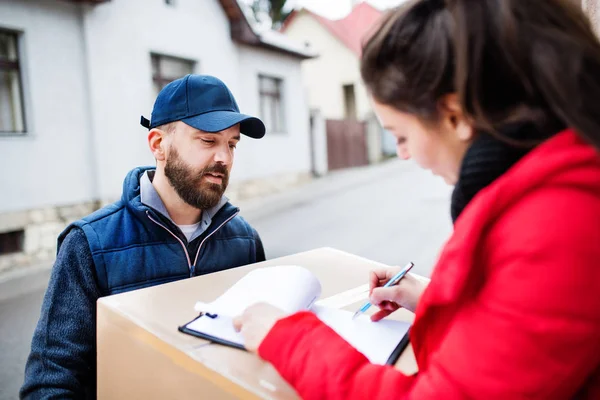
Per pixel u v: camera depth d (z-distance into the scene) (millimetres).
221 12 7414
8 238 4668
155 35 6211
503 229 386
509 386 360
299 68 9648
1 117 4742
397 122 474
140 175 1176
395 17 448
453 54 403
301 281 697
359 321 678
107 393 737
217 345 590
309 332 468
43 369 885
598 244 352
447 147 454
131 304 727
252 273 748
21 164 4707
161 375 614
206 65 7148
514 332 358
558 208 360
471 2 406
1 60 4637
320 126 11438
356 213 6609
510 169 404
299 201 7906
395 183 9914
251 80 8266
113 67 5598
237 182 7977
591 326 351
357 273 925
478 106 398
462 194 434
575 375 364
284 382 504
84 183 5324
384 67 450
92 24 5320
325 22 17641
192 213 1137
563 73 368
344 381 429
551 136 400
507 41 385
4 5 4520
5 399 2080
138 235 1073
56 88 5016
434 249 4453
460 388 378
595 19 963
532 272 358
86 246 1015
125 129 5758
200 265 1142
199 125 1013
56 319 938
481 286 412
